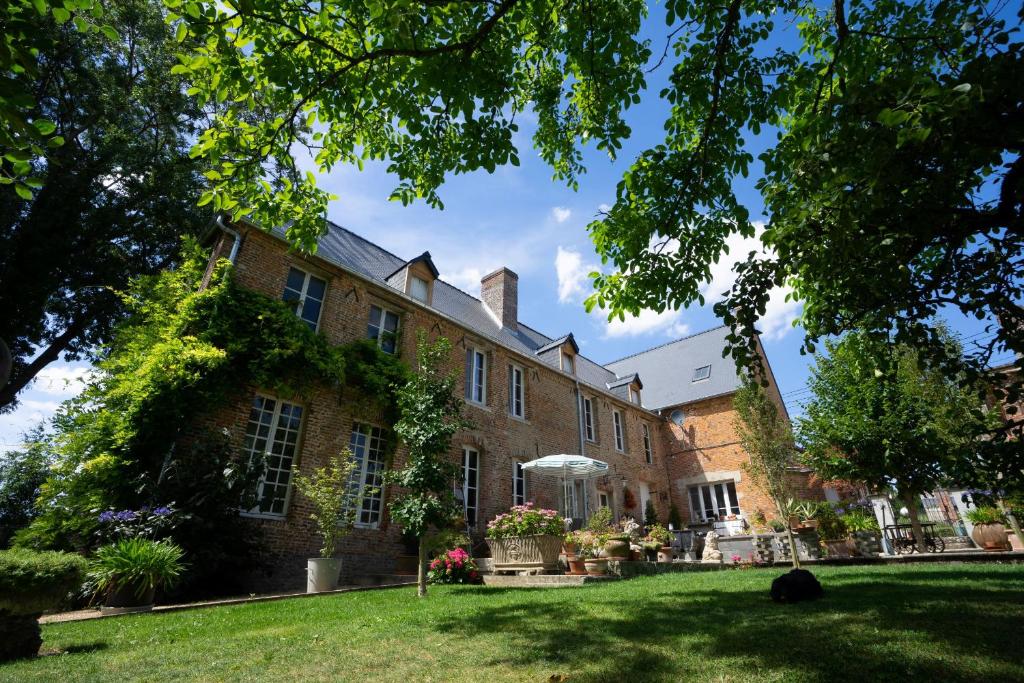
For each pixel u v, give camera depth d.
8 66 2.73
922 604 4.61
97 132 15.95
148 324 9.48
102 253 16.03
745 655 3.36
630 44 5.29
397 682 3.17
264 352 9.51
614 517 18.12
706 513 20.70
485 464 14.12
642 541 12.78
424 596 7.12
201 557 7.41
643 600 5.83
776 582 5.51
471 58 4.86
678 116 5.79
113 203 15.88
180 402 8.18
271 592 8.62
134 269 16.94
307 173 5.80
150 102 16.56
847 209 3.44
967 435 4.80
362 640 4.25
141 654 3.94
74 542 7.23
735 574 9.10
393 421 11.75
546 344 21.08
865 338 5.27
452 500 7.97
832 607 4.76
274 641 4.28
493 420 14.86
